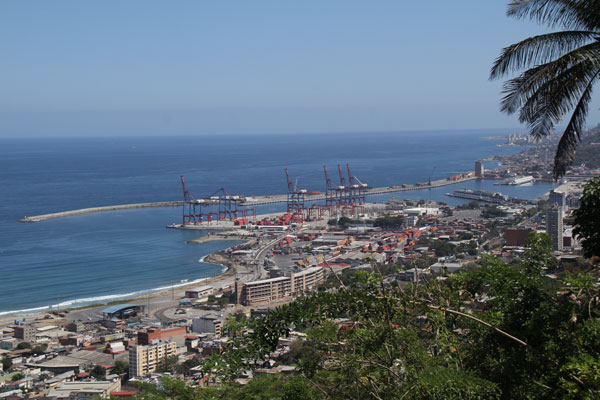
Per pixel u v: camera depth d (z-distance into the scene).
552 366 17.52
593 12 20.50
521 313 19.20
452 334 20.98
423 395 18.33
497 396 17.41
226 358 20.31
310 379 22.34
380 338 20.88
